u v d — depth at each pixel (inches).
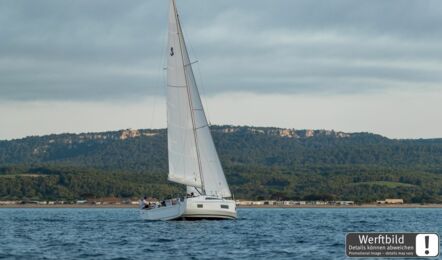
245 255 4067.4
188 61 5866.1
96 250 4306.1
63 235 5423.2
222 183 5861.2
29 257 3993.6
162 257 3971.5
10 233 5689.0
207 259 3900.1
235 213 5880.9
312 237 5206.7
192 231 5369.1
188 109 5866.1
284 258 3939.5
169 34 5880.9
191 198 5772.6
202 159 5851.4
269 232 5590.6
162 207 6122.1
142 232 5408.5
